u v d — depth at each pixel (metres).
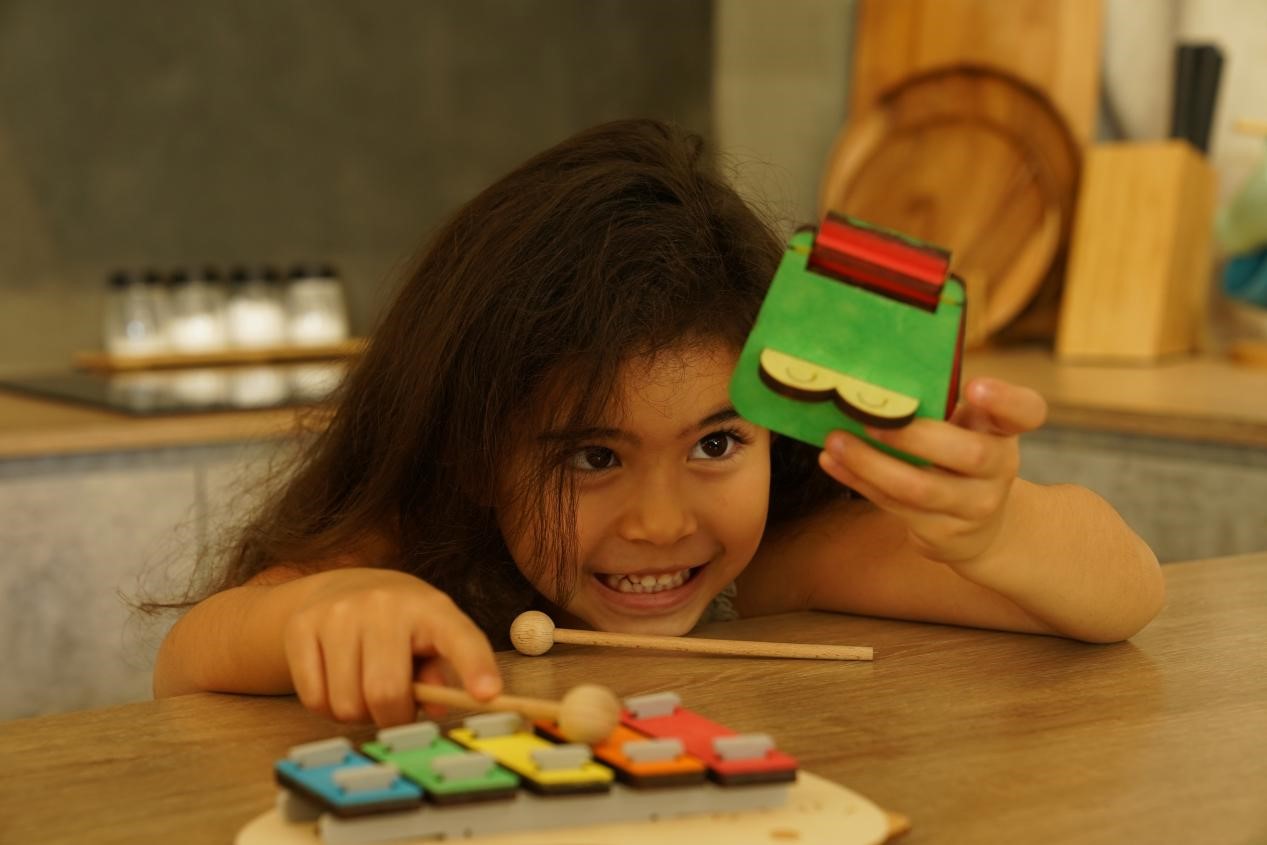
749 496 0.84
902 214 2.27
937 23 2.23
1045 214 2.15
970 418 0.63
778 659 0.72
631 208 0.85
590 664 0.71
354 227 2.47
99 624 1.62
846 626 0.80
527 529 0.83
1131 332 2.02
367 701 0.57
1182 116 2.04
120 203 2.28
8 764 0.55
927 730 0.58
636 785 0.46
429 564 0.90
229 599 0.75
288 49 2.37
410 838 0.45
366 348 1.02
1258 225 1.94
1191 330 2.14
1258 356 1.96
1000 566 0.71
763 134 2.41
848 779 0.52
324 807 0.44
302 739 0.58
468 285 0.86
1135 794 0.50
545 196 0.87
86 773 0.54
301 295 2.35
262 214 2.39
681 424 0.79
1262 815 0.48
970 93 2.20
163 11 2.27
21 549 1.57
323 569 0.92
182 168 2.32
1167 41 2.11
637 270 0.81
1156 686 0.66
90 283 2.27
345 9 2.41
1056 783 0.52
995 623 0.79
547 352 0.80
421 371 0.89
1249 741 0.57
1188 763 0.54
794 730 0.58
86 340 2.28
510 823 0.46
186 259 2.34
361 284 2.49
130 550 1.63
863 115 2.31
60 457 1.58
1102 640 0.74
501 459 0.84
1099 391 1.69
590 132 0.93
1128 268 2.02
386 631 0.58
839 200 2.30
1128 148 2.03
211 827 0.48
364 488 0.95
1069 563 0.72
